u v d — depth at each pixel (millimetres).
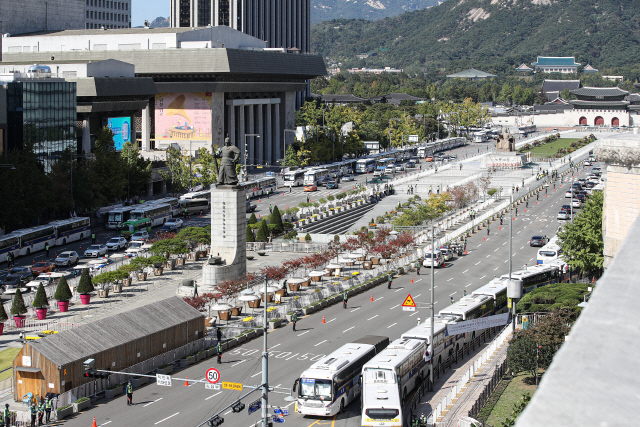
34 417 58188
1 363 73812
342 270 125562
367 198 199375
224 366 74625
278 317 93062
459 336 78562
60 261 121188
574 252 107125
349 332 86438
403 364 60656
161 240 123188
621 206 61312
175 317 77938
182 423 58625
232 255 110188
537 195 195000
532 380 66750
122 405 63688
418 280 115812
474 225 158000
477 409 57969
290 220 169500
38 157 164375
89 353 65562
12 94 159375
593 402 5172
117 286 106562
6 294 102688
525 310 87438
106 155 171875
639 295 5809
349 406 63094
